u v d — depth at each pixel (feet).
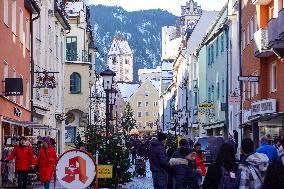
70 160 42.75
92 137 76.59
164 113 417.28
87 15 219.00
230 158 37.27
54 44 165.37
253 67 133.08
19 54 115.96
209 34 202.59
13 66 109.19
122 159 76.43
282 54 110.52
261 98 124.47
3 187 88.69
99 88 278.46
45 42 148.66
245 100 144.36
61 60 180.45
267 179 32.01
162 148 62.49
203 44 215.72
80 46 204.23
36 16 137.28
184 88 282.36
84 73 201.57
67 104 198.90
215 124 188.14
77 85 200.64
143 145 128.26
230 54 166.91
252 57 134.10
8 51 103.71
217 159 37.60
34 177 92.84
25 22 123.95
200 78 225.56
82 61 202.80
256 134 129.29
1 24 96.84
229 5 165.78
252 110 127.24
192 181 47.37
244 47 145.79
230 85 167.02
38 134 140.77
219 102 185.26
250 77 125.39
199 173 69.51
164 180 62.28
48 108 151.64
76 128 199.62
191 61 255.09
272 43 105.29
